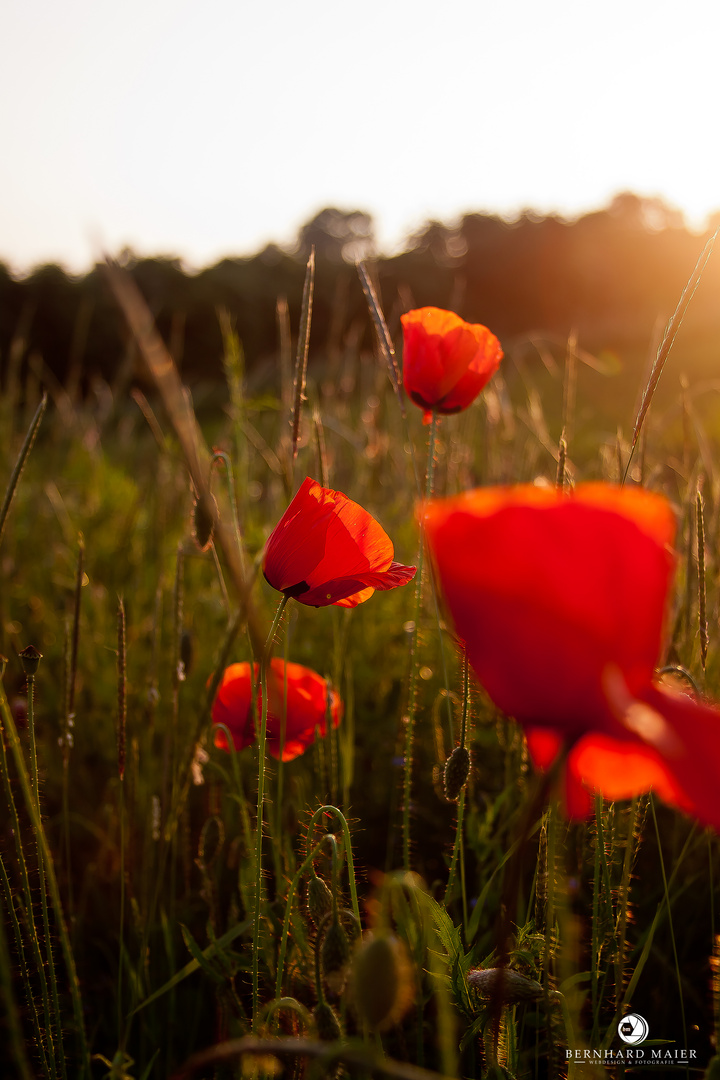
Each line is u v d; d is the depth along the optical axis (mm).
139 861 670
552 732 294
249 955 508
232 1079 478
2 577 888
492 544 249
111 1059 555
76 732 777
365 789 726
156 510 984
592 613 247
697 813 267
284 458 634
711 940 576
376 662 860
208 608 857
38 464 1408
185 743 699
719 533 648
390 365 536
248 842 500
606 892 456
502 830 551
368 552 458
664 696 275
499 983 308
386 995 281
